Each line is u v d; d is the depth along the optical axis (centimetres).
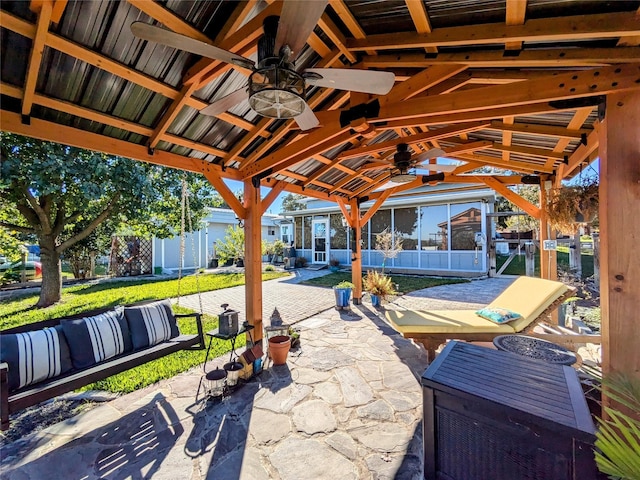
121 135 259
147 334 297
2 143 443
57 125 221
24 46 167
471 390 149
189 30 179
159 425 237
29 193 588
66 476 187
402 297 700
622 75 161
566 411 130
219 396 273
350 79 176
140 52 188
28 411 257
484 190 926
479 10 159
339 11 175
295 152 292
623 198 160
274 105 180
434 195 1009
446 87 245
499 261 1254
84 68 191
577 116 256
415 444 212
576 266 688
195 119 263
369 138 401
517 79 221
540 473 129
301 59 231
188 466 194
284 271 1246
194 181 729
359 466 193
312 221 1435
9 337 220
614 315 160
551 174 425
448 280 922
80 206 572
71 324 254
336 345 402
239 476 186
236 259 1480
